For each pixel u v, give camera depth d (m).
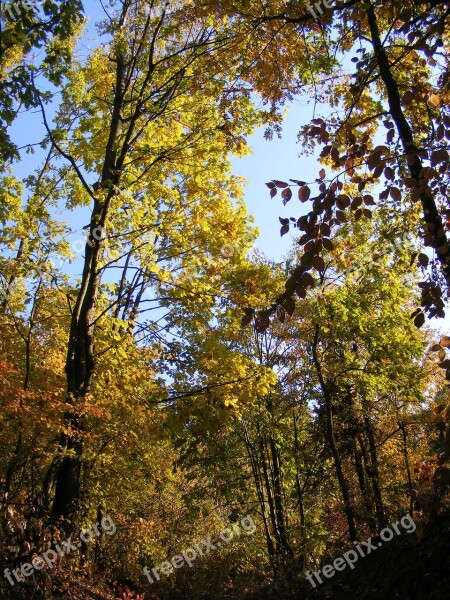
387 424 16.61
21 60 9.23
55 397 8.48
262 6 6.90
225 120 10.30
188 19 8.98
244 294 10.90
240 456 17.67
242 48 8.04
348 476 18.06
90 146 11.46
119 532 12.66
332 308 13.84
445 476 4.16
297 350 17.70
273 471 18.72
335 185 4.47
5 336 10.05
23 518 7.32
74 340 9.85
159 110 10.48
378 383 14.15
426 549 6.83
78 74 11.75
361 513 14.93
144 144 10.60
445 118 4.96
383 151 4.61
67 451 8.54
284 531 16.75
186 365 11.11
